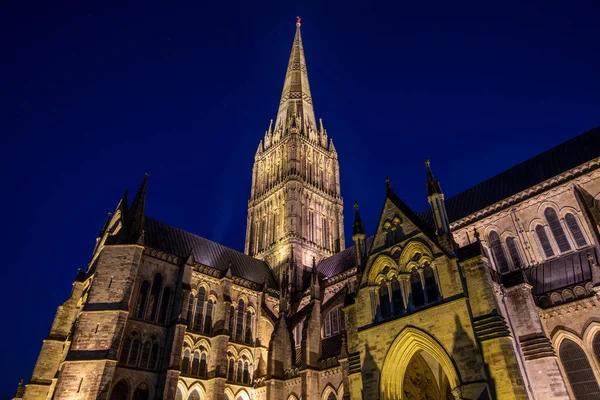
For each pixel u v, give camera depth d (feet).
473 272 113.39
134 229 206.90
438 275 118.62
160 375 188.85
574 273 145.89
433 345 111.34
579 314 123.95
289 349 215.10
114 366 167.12
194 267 229.86
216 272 241.76
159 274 214.90
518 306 116.88
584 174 164.96
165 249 232.73
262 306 251.80
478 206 200.34
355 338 137.08
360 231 151.64
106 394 160.04
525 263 170.81
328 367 186.70
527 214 177.68
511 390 94.94
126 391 180.04
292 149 349.41
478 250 115.14
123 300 182.80
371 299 132.87
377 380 120.26
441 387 135.74
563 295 130.52
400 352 118.83
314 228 328.70
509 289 120.06
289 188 327.67
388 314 127.85
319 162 368.68
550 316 129.18
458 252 120.16
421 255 126.21
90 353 167.32
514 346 105.40
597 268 125.29
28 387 194.59
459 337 107.04
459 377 103.30
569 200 166.50
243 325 241.76
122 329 175.94
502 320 104.01
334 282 242.37
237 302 245.24
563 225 164.76
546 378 104.32
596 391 115.34
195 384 203.00
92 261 236.02
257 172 379.14
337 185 369.71
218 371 206.28
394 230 137.08
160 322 202.28
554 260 161.89
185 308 205.67
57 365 204.74
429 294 120.37
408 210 139.03
